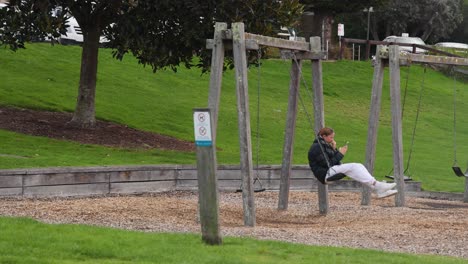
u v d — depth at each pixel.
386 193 31.03
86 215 28.92
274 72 86.62
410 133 72.31
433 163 58.00
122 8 47.34
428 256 21.81
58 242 21.33
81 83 51.62
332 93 84.44
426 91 92.44
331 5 97.00
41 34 46.94
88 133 50.53
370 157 39.53
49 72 67.44
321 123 35.22
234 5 46.12
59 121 52.38
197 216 28.56
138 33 47.41
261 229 26.97
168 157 47.03
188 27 46.44
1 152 41.94
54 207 30.98
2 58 68.00
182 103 67.88
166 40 48.16
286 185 35.25
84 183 36.53
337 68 94.50
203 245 21.73
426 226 28.64
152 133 54.75
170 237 22.83
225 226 27.92
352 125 72.25
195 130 21.86
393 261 20.53
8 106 54.31
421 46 96.94
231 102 71.88
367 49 103.12
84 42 51.44
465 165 58.22
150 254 20.33
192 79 77.94
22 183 34.47
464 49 113.00
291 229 27.33
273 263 19.77
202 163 21.89
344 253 21.61
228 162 48.09
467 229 27.98
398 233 26.62
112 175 37.53
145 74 75.19
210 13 46.09
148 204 33.78
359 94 86.25
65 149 45.12
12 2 46.16
